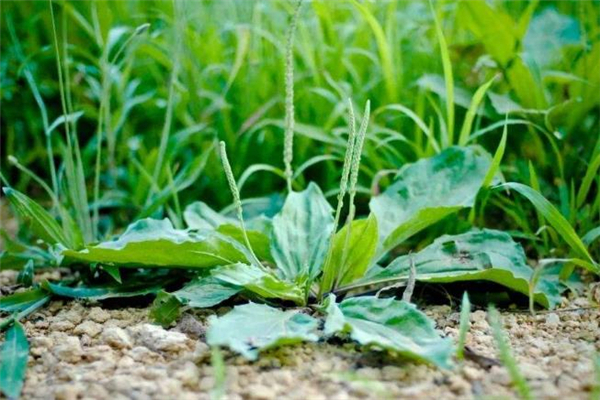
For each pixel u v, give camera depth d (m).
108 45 0.84
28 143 1.00
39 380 0.65
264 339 0.65
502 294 0.74
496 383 0.63
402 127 0.89
